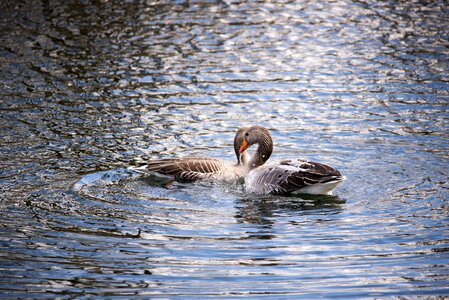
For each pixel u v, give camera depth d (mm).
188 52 23875
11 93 20594
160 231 13086
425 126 18531
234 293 11008
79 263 11875
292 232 13047
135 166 16016
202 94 20828
